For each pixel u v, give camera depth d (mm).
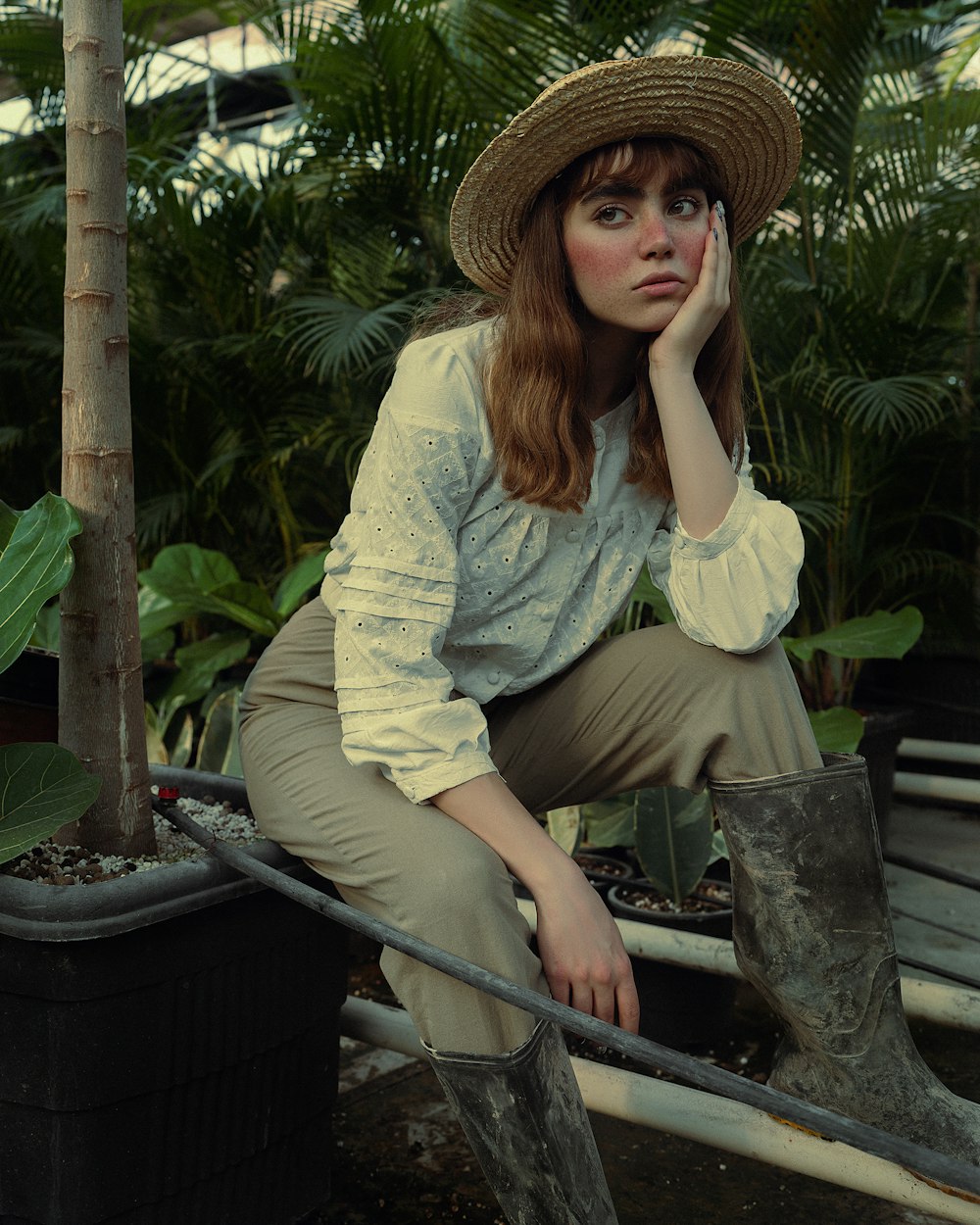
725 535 1086
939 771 3662
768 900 1101
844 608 3055
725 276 1104
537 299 1103
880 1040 1097
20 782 1090
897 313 2936
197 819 1371
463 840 989
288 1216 1255
